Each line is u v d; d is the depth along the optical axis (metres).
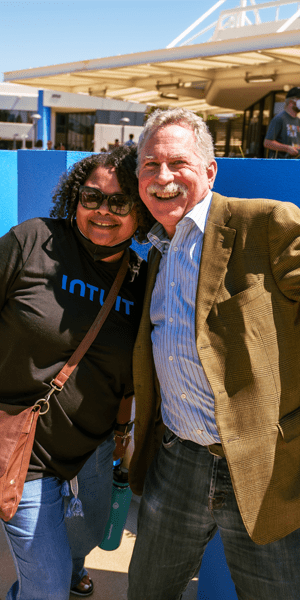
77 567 2.23
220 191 1.98
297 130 5.31
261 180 1.85
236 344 1.40
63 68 11.00
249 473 1.39
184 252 1.55
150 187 1.54
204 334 1.44
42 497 1.68
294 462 1.44
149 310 1.68
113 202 1.67
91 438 1.80
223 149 14.85
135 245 2.62
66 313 1.67
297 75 9.24
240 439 1.39
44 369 1.67
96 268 1.76
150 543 1.68
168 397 1.62
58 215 1.89
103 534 2.17
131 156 1.74
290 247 1.36
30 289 1.67
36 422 1.65
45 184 3.03
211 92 12.11
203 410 1.52
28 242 1.71
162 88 12.36
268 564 1.46
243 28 10.66
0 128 26.83
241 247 1.44
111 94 14.78
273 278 1.41
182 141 1.50
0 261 1.70
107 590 2.34
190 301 1.51
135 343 1.72
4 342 1.70
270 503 1.40
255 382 1.38
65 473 1.75
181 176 1.50
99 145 22.72
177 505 1.62
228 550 1.57
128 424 2.18
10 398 1.72
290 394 1.42
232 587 2.16
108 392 1.78
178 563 1.70
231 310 1.42
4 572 2.40
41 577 1.64
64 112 25.91
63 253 1.73
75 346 1.69
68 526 2.04
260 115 11.60
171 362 1.55
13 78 12.74
